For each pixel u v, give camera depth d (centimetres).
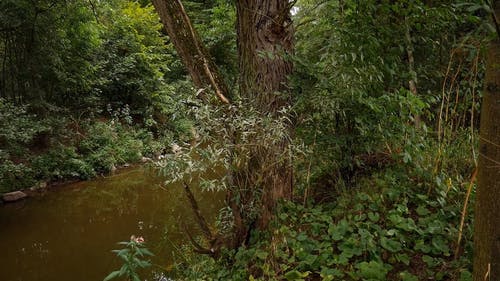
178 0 318
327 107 280
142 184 854
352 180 331
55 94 965
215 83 314
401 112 257
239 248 295
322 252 252
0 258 492
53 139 851
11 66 841
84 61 962
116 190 809
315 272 241
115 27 1183
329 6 303
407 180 301
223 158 276
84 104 1066
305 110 305
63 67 898
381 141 306
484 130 130
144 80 1241
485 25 136
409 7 256
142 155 1052
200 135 273
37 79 869
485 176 131
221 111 287
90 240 547
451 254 224
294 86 298
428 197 280
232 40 737
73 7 845
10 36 820
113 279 411
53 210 679
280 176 310
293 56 289
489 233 131
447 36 299
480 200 134
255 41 316
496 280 130
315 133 306
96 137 966
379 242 242
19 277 440
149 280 383
